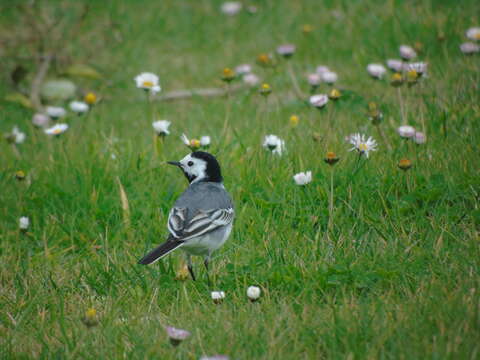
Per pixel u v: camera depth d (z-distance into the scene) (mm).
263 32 18984
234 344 7746
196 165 10539
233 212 10070
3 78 16922
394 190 10984
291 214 10719
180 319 8562
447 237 9703
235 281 9305
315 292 8906
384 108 13570
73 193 11867
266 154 12172
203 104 15734
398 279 8922
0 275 10141
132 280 9625
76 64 16828
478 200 10367
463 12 17141
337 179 11320
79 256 10531
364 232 10312
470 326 7555
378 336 7578
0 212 11727
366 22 18078
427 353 7164
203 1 20562
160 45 19031
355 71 16203
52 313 8766
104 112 16031
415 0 18438
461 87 13555
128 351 7930
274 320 8156
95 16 19656
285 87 16188
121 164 12430
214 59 18234
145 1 20531
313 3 19750
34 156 13453
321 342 7707
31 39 17297
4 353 8039
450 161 11109
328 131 12234
